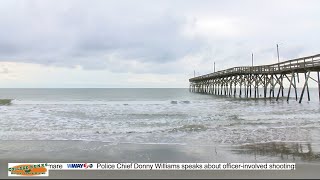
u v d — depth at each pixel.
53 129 12.91
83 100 44.41
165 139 10.58
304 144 9.62
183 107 24.77
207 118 16.83
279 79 32.06
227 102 30.64
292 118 16.38
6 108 22.73
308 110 21.22
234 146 9.38
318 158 7.83
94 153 8.45
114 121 15.66
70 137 11.02
